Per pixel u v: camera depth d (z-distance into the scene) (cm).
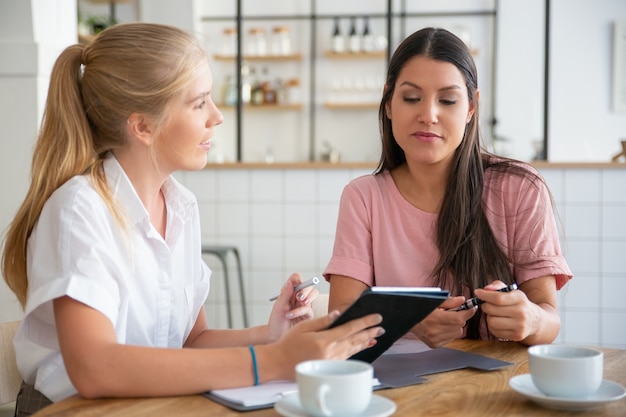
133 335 123
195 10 630
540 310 128
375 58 658
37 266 109
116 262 111
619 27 630
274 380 104
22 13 296
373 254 156
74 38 328
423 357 122
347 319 103
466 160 150
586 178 348
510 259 153
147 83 118
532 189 154
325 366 88
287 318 133
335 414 82
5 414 192
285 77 665
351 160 663
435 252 152
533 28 636
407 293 102
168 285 129
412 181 157
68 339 101
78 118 120
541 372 94
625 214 347
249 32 662
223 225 371
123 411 93
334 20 658
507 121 641
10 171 297
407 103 143
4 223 296
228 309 352
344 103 645
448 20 646
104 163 123
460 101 141
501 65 640
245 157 671
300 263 367
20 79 296
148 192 127
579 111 638
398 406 95
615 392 95
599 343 350
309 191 365
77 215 111
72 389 113
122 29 122
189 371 99
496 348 131
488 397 99
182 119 121
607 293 349
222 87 661
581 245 349
